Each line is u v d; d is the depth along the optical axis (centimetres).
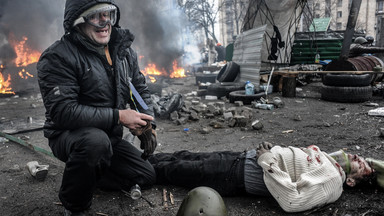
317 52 1133
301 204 199
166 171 254
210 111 591
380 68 718
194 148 388
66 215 210
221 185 236
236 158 239
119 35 212
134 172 244
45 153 342
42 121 558
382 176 230
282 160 214
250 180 227
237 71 998
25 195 257
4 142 420
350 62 782
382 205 220
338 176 209
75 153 190
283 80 809
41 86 191
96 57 205
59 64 189
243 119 492
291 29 1001
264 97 732
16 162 341
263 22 951
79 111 189
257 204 230
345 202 227
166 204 232
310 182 201
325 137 418
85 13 189
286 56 1036
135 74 249
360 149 359
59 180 288
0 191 266
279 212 217
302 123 507
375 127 462
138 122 201
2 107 761
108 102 213
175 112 558
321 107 649
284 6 901
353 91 679
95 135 192
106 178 251
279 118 552
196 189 188
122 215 221
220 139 426
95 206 232
